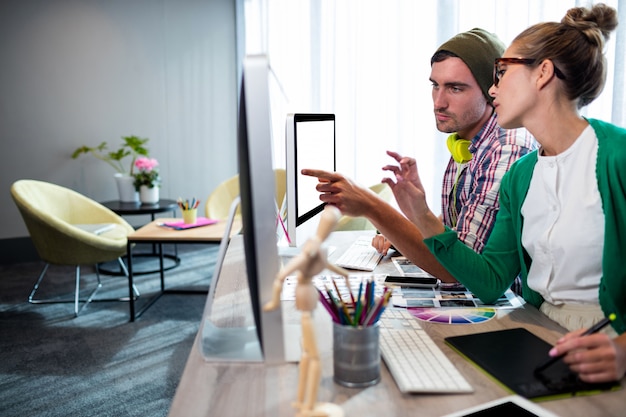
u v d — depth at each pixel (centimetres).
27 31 501
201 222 365
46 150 518
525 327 113
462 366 95
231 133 584
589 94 110
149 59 543
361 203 133
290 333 107
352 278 152
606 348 85
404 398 84
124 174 535
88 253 346
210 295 112
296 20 469
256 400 84
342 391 86
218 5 562
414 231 136
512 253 130
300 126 171
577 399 82
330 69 432
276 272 80
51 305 369
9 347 297
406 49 358
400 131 367
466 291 139
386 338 105
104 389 248
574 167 111
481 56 156
